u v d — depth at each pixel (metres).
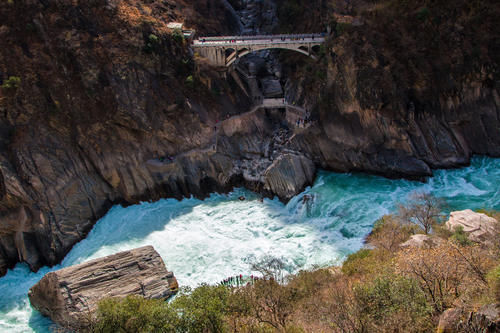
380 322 30.53
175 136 74.88
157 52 75.62
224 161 77.81
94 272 49.47
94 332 36.81
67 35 69.94
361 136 76.94
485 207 62.41
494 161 75.38
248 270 55.34
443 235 47.72
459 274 32.72
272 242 61.06
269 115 89.19
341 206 66.62
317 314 35.75
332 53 78.19
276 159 72.31
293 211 67.88
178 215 69.38
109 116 70.94
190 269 56.41
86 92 70.25
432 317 29.53
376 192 70.12
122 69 72.06
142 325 35.25
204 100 80.94
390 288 32.66
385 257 45.47
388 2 80.75
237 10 108.00
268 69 97.31
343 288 39.31
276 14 102.69
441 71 76.88
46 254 61.16
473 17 77.62
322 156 80.06
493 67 76.00
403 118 74.75
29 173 62.34
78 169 68.19
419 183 71.81
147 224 67.25
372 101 74.56
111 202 71.69
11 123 63.56
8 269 60.28
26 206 61.72
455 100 77.06
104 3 73.62
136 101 72.12
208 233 64.31
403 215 57.31
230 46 81.75
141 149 73.12
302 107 84.75
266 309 39.12
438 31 78.06
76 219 65.69
